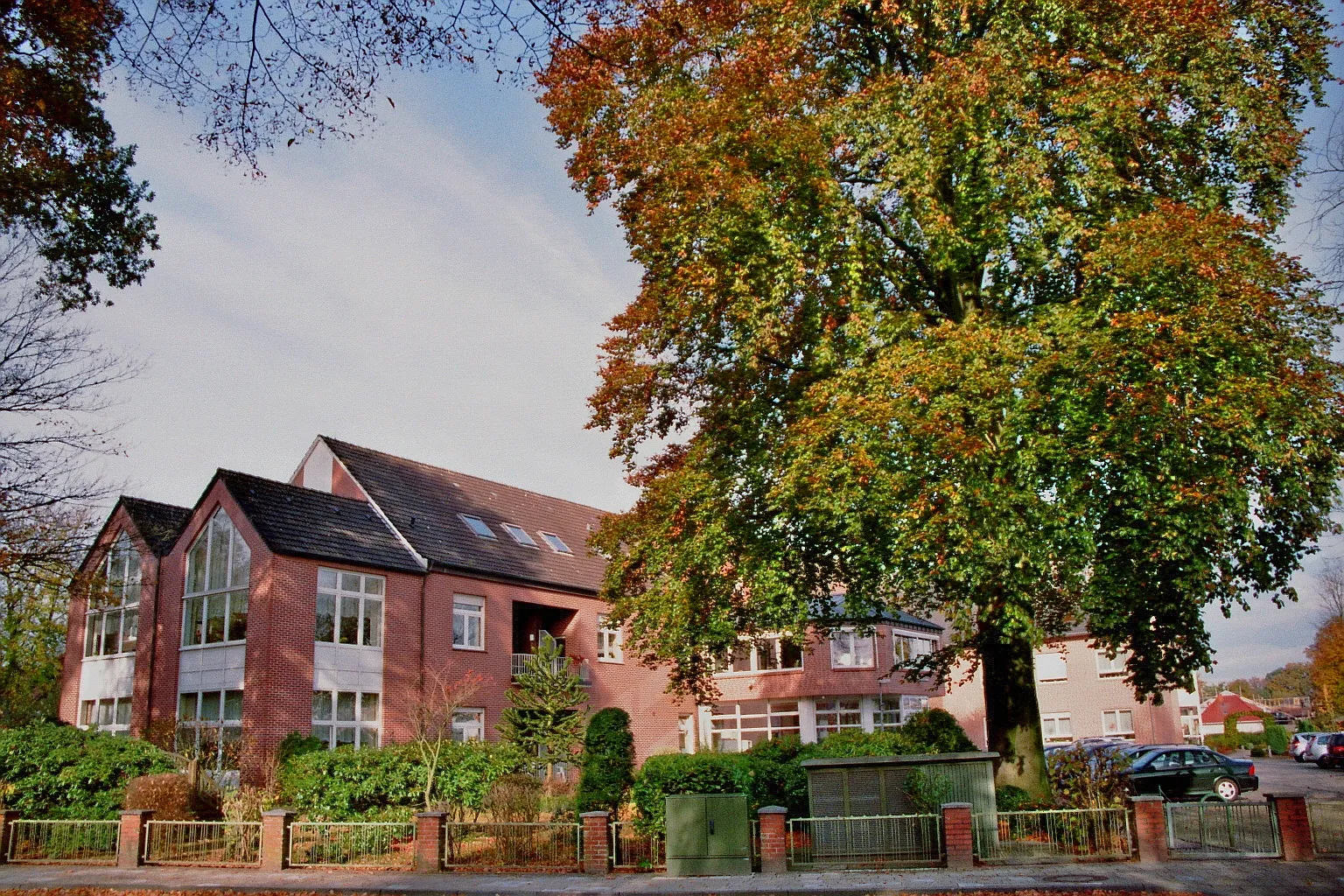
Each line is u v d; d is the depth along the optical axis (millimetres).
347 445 33000
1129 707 44719
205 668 26547
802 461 15055
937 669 21094
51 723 21500
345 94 10391
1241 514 13898
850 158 17109
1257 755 55750
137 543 29359
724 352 18234
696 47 15430
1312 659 62938
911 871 14492
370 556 28219
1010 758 17984
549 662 26922
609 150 16891
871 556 15648
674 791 16188
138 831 17297
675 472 18391
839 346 16969
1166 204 14734
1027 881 13180
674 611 17922
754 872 14938
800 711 38000
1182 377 13852
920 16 17125
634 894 13242
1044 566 14430
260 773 22312
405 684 28156
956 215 16625
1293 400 13734
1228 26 15289
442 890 13984
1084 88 15414
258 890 14461
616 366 18984
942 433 14258
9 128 13477
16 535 20984
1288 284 14438
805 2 16375
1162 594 15766
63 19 11953
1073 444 14516
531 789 20016
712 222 15648
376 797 19938
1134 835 14789
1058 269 16266
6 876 16375
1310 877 12914
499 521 35625
